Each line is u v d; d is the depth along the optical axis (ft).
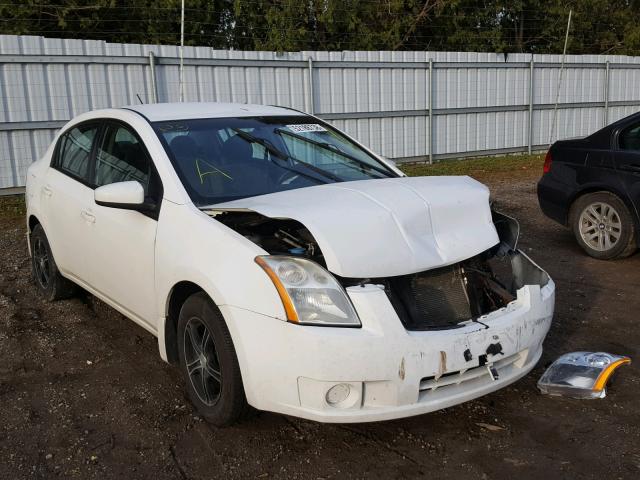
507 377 10.94
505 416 11.87
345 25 60.64
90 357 14.51
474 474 10.14
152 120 14.12
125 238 13.17
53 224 16.51
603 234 21.94
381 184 12.39
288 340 9.71
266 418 11.71
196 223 11.51
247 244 10.59
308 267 10.01
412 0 63.41
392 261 10.39
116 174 14.24
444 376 10.23
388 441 11.04
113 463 10.47
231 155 13.61
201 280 10.80
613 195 21.52
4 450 10.85
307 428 11.41
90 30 50.52
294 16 57.52
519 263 12.68
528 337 11.05
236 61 39.75
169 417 11.85
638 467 10.27
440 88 48.57
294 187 13.30
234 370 10.49
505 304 11.59
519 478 10.04
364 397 9.89
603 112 58.18
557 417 11.82
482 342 10.37
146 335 15.72
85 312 17.26
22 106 33.63
